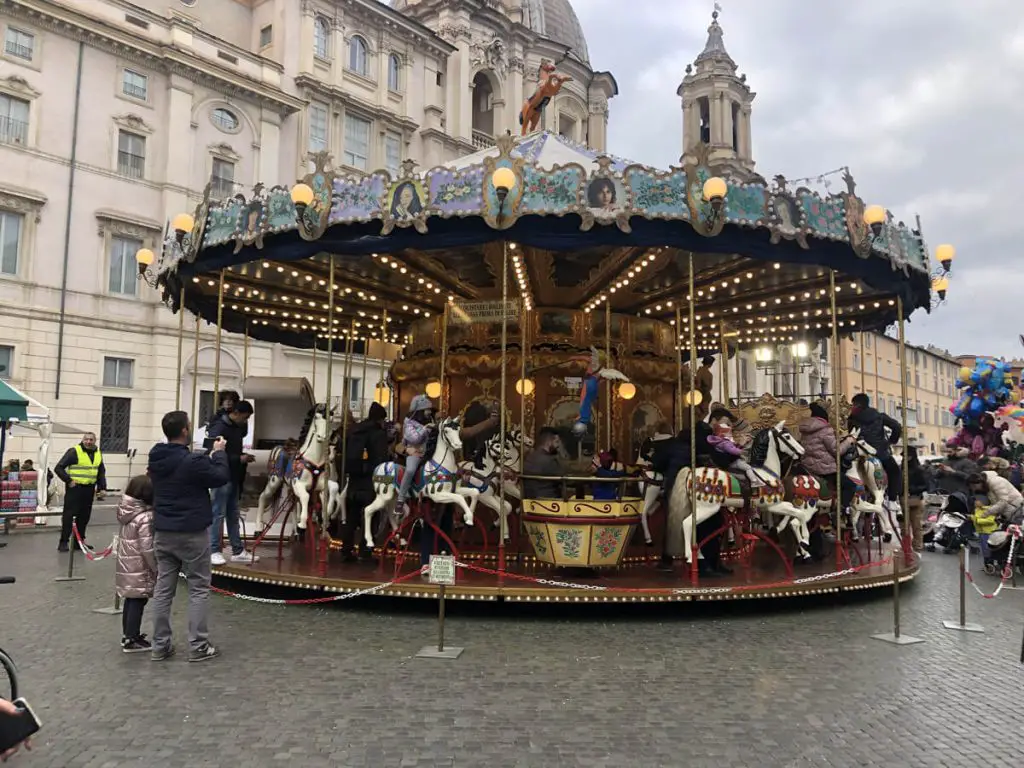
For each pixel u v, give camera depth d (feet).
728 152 130.21
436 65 142.00
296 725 17.66
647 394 47.01
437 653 23.84
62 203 97.45
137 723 17.74
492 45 146.92
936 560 49.01
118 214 100.94
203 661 22.90
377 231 31.86
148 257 40.98
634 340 47.03
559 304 46.39
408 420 33.53
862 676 21.97
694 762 15.75
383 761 15.69
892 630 27.96
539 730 17.44
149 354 104.06
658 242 29.91
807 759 15.97
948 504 54.54
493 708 18.89
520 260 38.14
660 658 23.72
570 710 18.81
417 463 32.78
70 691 20.06
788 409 53.78
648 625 28.32
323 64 126.21
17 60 94.43
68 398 96.68
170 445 23.21
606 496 34.65
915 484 54.39
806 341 68.95
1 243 93.35
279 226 32.60
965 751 16.51
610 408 44.42
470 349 44.78
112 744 16.48
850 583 31.94
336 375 121.49
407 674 21.72
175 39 106.63
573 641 25.80
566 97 154.20
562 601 29.07
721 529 32.42
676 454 35.86
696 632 27.32
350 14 129.59
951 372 222.89
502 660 23.27
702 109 135.44
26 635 26.17
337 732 17.25
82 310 98.58
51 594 33.76
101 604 31.58
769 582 30.81
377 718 18.15
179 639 25.79
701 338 63.52
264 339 60.54
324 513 34.17
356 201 31.09
